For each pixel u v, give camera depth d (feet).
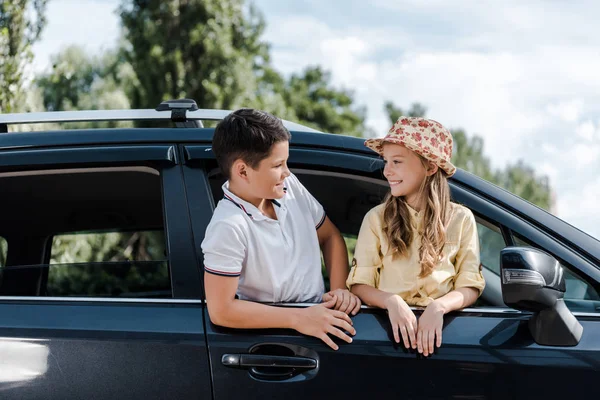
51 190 8.86
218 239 6.56
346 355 6.44
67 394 6.36
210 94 42.32
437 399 6.34
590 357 6.38
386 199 7.26
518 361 6.37
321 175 7.78
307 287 7.04
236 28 45.78
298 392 6.38
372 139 7.16
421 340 6.41
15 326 6.54
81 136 7.32
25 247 10.18
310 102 96.37
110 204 9.76
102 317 6.60
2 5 21.40
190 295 6.71
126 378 6.38
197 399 6.36
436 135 7.02
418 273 6.97
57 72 24.61
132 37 44.04
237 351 6.45
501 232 7.03
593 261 6.76
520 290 6.04
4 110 21.34
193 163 7.21
